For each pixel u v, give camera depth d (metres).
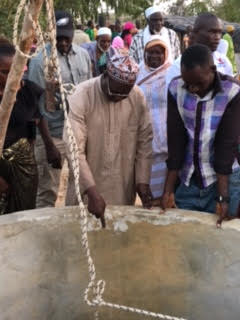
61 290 2.13
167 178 2.29
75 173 1.47
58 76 1.42
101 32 5.58
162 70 3.14
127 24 6.91
